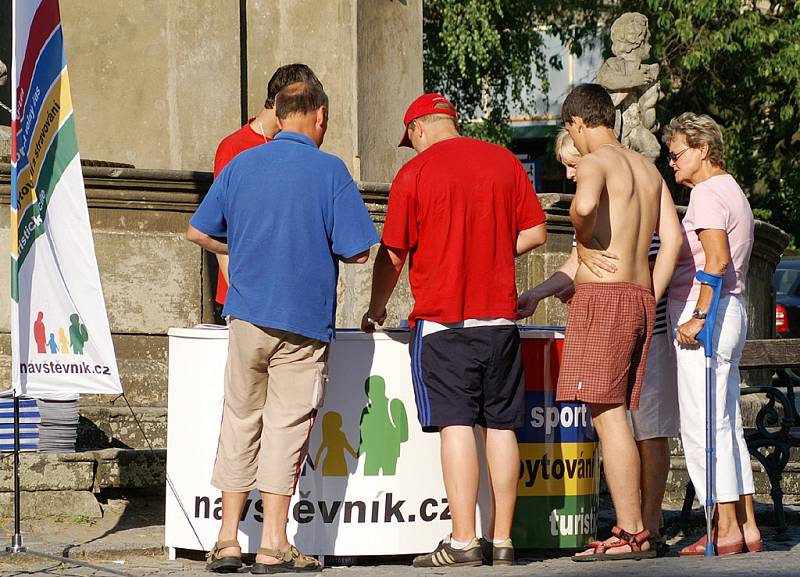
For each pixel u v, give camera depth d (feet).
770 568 49.88
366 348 55.47
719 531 57.67
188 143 93.71
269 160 52.95
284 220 52.24
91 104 94.12
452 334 53.26
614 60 99.35
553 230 83.35
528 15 213.87
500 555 53.88
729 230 57.11
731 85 222.07
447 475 53.47
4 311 75.56
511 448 54.08
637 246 55.31
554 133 292.61
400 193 53.78
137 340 77.30
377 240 53.36
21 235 55.42
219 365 55.83
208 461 55.93
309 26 99.19
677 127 58.44
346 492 55.42
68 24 94.27
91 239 55.47
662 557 56.18
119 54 94.32
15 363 55.21
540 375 57.82
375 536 55.52
